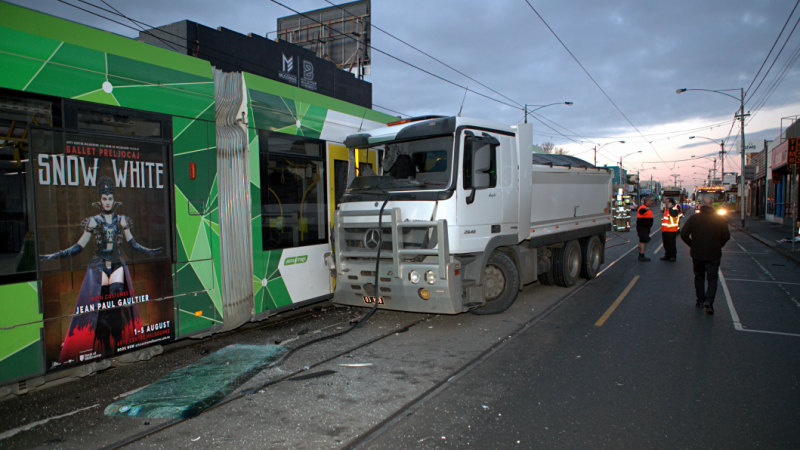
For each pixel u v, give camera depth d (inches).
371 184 270.1
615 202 1080.2
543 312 297.0
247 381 186.7
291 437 142.3
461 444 137.9
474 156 259.9
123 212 186.9
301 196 270.2
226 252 226.5
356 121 315.9
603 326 263.1
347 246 275.7
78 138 173.5
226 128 228.8
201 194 216.2
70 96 171.3
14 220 156.6
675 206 537.3
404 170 267.1
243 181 235.6
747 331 250.8
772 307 305.7
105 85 182.2
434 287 244.7
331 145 291.4
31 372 160.7
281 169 257.8
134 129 191.0
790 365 199.5
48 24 168.4
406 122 295.6
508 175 288.4
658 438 140.3
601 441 138.9
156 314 197.9
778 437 140.2
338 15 839.7
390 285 256.8
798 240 708.0
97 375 194.2
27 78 160.1
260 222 244.4
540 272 351.6
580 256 405.4
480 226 264.5
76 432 145.9
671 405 162.6
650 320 274.8
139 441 140.5
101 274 179.5
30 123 160.6
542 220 334.0
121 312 185.9
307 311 306.8
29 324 160.1
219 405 165.2
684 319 276.7
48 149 165.0
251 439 141.1
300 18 874.1
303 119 271.4
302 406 163.8
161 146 200.7
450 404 165.0
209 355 218.8
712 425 147.9
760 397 168.2
